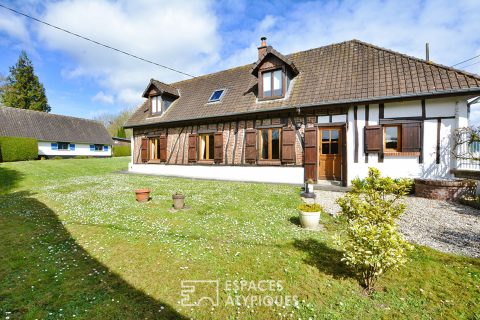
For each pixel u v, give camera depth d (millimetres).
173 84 18250
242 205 7461
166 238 4973
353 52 11594
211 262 4031
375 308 2971
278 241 4836
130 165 17500
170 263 3998
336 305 3039
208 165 13516
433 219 5914
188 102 15375
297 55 13227
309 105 10164
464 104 8234
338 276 3629
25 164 17953
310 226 5520
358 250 3182
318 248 4520
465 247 4453
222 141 12969
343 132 10031
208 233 5281
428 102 8664
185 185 11109
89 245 4699
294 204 7527
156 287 3377
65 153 31719
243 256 4219
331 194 8797
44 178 13711
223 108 13031
